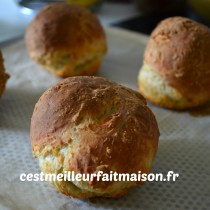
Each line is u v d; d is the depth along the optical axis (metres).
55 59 0.31
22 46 0.36
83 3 0.44
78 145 0.19
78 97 0.20
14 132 0.25
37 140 0.20
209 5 0.41
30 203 0.20
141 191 0.21
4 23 0.42
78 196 0.20
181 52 0.27
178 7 0.46
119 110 0.20
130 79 0.32
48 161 0.20
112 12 0.46
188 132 0.26
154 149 0.20
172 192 0.21
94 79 0.22
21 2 0.46
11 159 0.23
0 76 0.27
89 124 0.20
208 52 0.27
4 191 0.20
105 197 0.20
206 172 0.23
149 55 0.29
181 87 0.27
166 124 0.27
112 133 0.19
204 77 0.27
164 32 0.28
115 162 0.19
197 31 0.28
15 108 0.28
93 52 0.31
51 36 0.30
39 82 0.31
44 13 0.32
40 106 0.21
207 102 0.29
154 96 0.28
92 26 0.31
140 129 0.20
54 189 0.21
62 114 0.20
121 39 0.38
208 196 0.21
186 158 0.24
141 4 0.46
